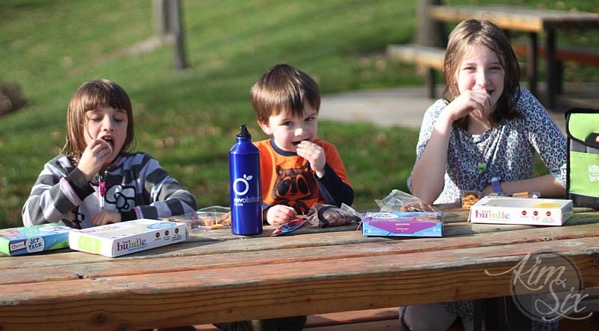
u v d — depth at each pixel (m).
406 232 2.90
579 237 2.86
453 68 3.55
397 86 12.53
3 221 6.62
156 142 9.35
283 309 2.44
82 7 26.77
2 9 27.31
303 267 2.54
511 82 3.52
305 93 3.44
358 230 3.05
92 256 2.75
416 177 3.49
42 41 23.50
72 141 3.53
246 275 2.46
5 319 2.26
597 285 2.66
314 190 3.54
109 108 3.44
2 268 2.62
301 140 3.49
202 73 15.41
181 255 2.74
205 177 7.90
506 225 3.04
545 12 10.27
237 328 3.30
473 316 3.21
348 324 3.68
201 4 24.00
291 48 16.70
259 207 2.99
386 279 2.49
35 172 8.39
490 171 3.62
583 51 10.12
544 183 3.53
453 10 11.63
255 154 2.96
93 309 2.31
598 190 3.21
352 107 10.83
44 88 17.95
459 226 3.04
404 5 19.44
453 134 3.62
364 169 7.78
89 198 3.51
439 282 2.53
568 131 3.28
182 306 2.37
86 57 20.94
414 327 3.47
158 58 18.66
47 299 2.28
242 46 17.98
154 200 3.49
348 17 19.16
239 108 11.10
